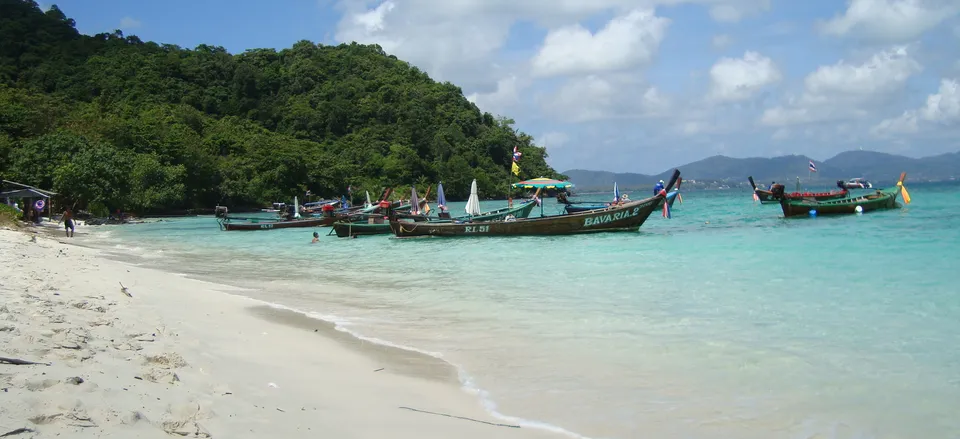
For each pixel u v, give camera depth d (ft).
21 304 30.19
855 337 33.55
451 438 19.70
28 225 132.16
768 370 28.09
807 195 143.54
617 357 30.53
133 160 234.17
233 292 53.57
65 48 395.55
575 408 23.39
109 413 16.24
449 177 394.93
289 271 70.79
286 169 305.73
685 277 56.03
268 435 17.56
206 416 18.07
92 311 31.99
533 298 47.47
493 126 513.45
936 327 35.40
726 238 93.76
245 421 18.40
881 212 141.90
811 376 27.17
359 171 362.94
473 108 508.53
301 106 407.03
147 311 35.42
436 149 418.72
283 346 31.40
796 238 90.22
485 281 57.93
